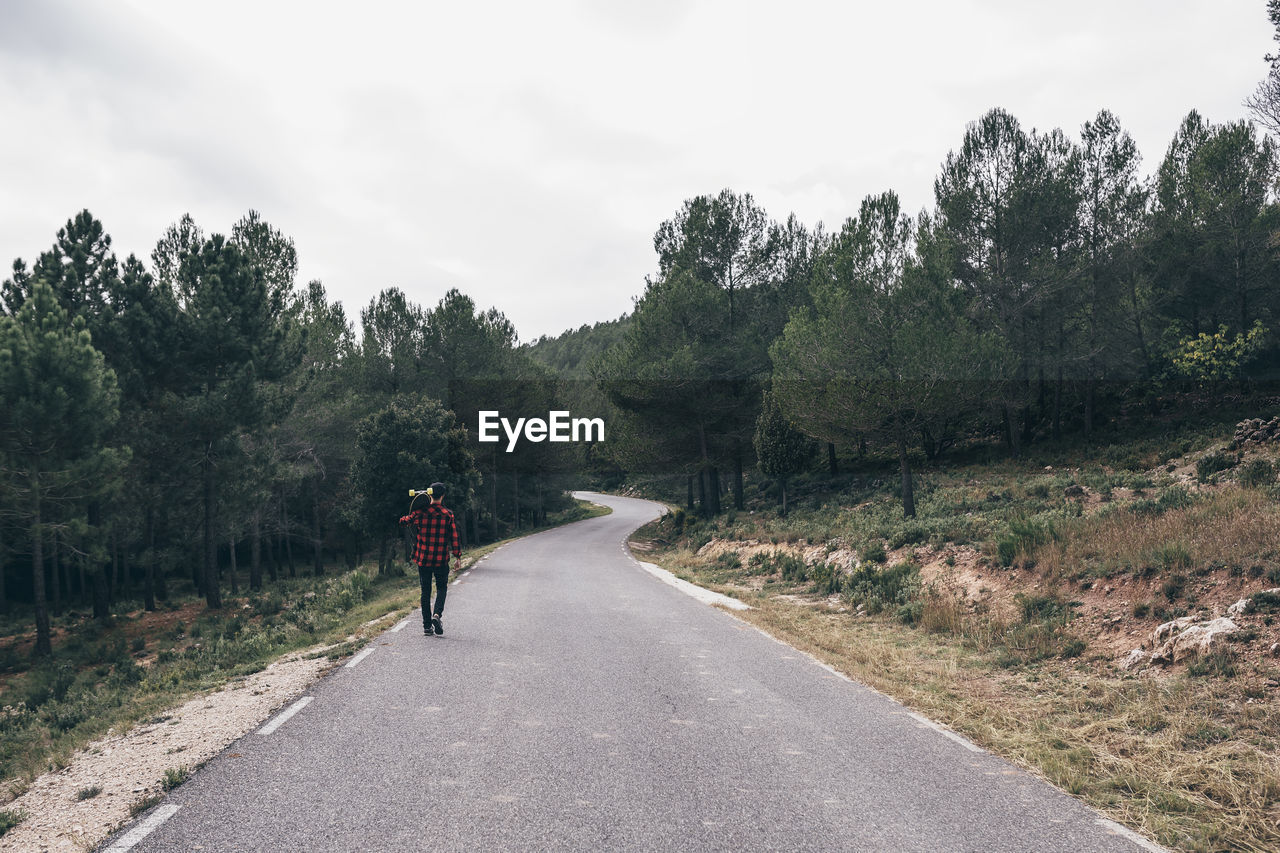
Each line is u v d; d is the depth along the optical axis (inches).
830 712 247.3
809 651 358.6
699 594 610.2
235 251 1043.3
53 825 153.9
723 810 161.2
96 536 837.8
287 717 232.2
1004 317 1227.9
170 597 1358.3
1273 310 1277.1
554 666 311.7
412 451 1113.4
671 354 1517.0
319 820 152.3
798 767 190.7
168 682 356.8
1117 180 1206.3
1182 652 287.9
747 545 931.3
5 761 260.4
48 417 714.2
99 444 802.2
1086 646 336.2
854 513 1028.5
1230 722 228.4
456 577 739.4
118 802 165.0
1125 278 1240.8
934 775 187.0
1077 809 166.7
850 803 166.7
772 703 257.3
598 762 191.9
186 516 1067.3
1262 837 155.3
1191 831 156.2
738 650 356.8
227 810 157.5
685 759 195.6
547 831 148.3
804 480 1542.8
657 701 256.2
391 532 1104.8
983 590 460.4
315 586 1104.2
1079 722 243.4
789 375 1065.5
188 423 959.6
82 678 612.7
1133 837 152.1
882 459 1533.0
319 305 1568.7
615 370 1534.2
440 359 1722.4
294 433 1353.3
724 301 1585.9
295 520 1681.8
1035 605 397.7
